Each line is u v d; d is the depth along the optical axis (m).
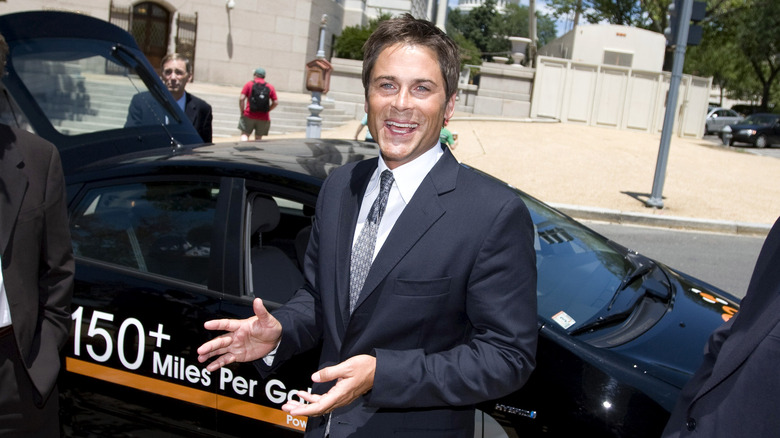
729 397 1.54
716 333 1.73
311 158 2.95
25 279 1.99
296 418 2.37
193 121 6.27
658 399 2.24
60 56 4.57
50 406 2.19
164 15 21.36
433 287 1.60
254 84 11.23
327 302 1.74
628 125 21.94
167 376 2.58
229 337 1.73
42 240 2.08
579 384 2.28
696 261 7.42
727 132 20.11
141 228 2.82
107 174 2.96
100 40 4.80
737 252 7.95
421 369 1.54
